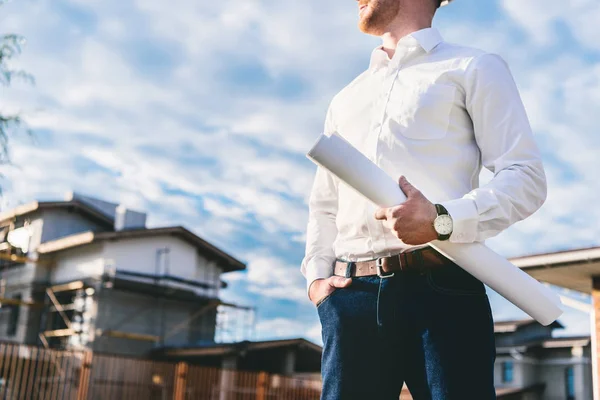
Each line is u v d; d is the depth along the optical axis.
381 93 1.64
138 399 17.45
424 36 1.63
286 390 17.56
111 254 28.33
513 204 1.42
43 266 30.17
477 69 1.53
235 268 31.94
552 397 26.33
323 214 1.81
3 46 7.61
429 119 1.54
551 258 9.20
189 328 29.55
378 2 1.69
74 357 14.27
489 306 1.52
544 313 1.41
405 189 1.38
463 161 1.54
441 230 1.35
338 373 1.54
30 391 13.35
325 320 1.61
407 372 1.53
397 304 1.50
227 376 17.59
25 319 29.41
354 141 1.66
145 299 28.73
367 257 1.58
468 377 1.43
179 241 30.11
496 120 1.51
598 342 9.53
